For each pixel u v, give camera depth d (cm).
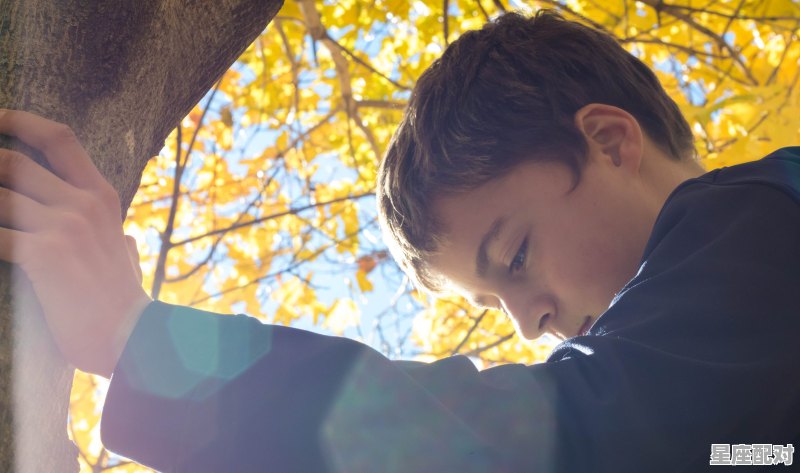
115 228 101
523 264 141
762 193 113
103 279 98
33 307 95
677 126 172
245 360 97
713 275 103
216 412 94
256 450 92
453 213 144
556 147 142
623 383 92
